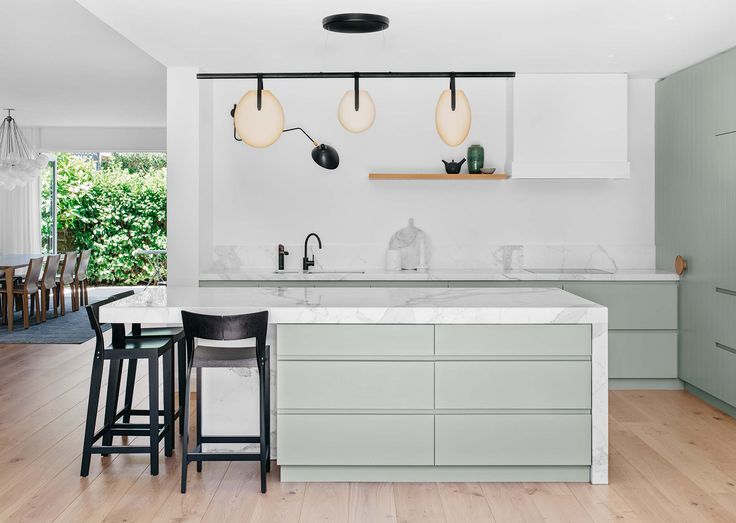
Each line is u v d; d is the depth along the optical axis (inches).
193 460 147.1
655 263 255.0
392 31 188.4
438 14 173.3
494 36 193.0
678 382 235.6
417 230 257.1
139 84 322.3
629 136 253.6
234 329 142.6
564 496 145.4
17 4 205.2
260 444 150.3
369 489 149.6
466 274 233.3
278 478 155.6
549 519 134.3
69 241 583.2
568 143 237.8
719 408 211.5
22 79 311.3
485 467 153.3
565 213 256.4
